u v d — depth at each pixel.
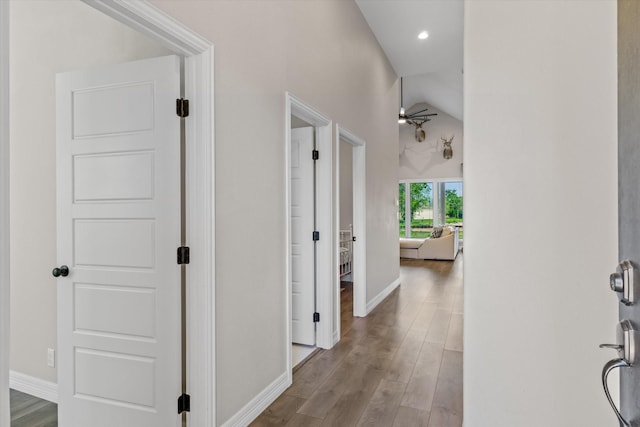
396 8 4.16
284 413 2.23
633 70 0.57
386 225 5.31
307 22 2.97
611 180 0.86
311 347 3.32
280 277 2.54
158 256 1.82
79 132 1.96
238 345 2.06
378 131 4.96
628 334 0.58
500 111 1.15
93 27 2.22
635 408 0.58
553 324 0.99
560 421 0.97
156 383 1.82
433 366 2.88
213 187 1.84
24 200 2.45
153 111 1.83
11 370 2.52
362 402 2.34
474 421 1.33
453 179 11.45
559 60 0.96
